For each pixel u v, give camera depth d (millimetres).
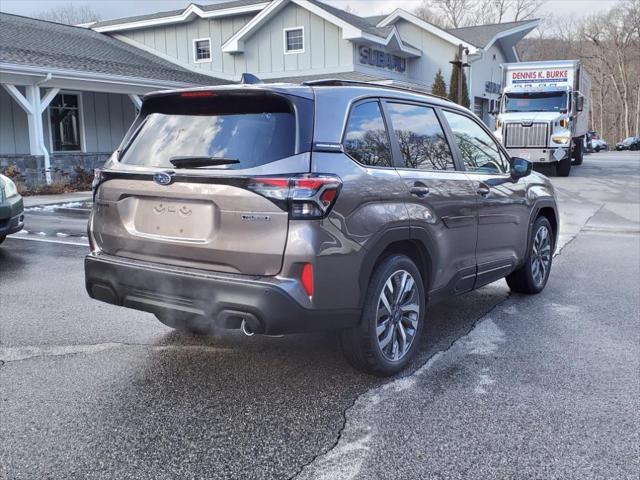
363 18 34500
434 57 30828
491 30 33594
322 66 25297
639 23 65375
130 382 3752
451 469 2801
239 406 3436
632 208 12711
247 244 3252
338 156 3420
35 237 9008
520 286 5895
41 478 2697
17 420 3232
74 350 4301
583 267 7262
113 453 2912
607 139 72750
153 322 4957
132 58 21719
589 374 3910
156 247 3562
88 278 3857
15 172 14117
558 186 17234
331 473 2764
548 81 20859
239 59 26734
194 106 3734
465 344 4496
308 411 3377
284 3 25188
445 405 3457
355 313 3508
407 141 4066
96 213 3922
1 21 19641
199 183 3369
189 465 2820
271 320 3189
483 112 34000
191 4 26656
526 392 3633
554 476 2742
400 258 3840
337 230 3305
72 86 16094
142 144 3818
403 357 3945
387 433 3133
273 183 3188
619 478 2723
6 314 5141
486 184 4773
